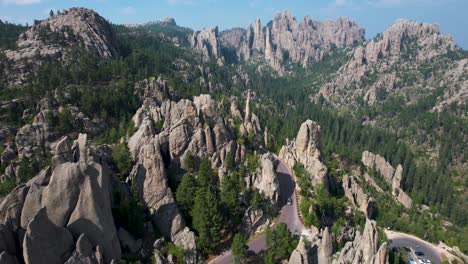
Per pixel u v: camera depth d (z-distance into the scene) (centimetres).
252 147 14638
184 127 11912
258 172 12369
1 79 17775
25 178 10981
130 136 13362
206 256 9575
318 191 12525
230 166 12162
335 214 12431
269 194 11719
